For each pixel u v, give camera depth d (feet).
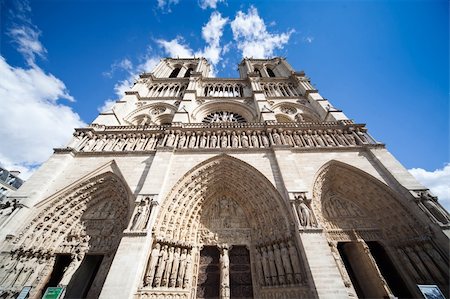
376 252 60.90
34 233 57.52
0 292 47.91
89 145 80.33
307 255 47.21
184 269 54.24
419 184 61.41
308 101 124.06
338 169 71.51
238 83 145.18
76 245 59.41
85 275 59.16
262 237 59.26
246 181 69.10
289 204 57.41
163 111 118.73
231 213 68.23
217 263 59.16
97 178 69.36
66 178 68.33
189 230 62.18
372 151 73.77
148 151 76.07
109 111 102.63
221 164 72.64
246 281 55.26
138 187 64.75
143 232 51.06
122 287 42.65
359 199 67.97
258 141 80.69
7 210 57.21
